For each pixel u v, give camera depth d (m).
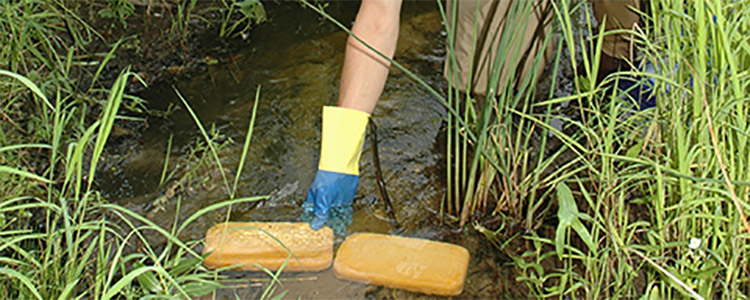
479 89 2.40
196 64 2.72
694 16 1.63
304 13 3.06
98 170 2.18
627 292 1.70
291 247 1.87
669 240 1.72
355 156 1.93
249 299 1.76
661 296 1.65
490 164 1.99
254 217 2.03
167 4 2.83
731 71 1.42
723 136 1.54
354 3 3.15
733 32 1.49
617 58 2.51
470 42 2.30
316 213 1.92
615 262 1.82
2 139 1.93
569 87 2.53
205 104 2.51
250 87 2.60
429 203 2.09
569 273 1.68
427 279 1.79
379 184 2.15
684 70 1.65
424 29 2.94
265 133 2.37
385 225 2.01
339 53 2.81
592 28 2.78
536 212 2.04
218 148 2.29
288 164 2.24
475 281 1.84
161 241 1.93
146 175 2.18
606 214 1.74
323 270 1.85
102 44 2.72
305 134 2.37
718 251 1.56
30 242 1.84
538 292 1.80
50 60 2.22
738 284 1.65
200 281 1.66
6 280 1.56
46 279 1.50
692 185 1.57
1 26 2.18
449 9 2.32
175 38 2.81
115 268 1.51
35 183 1.91
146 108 2.48
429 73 2.66
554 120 2.37
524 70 2.37
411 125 2.40
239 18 3.00
